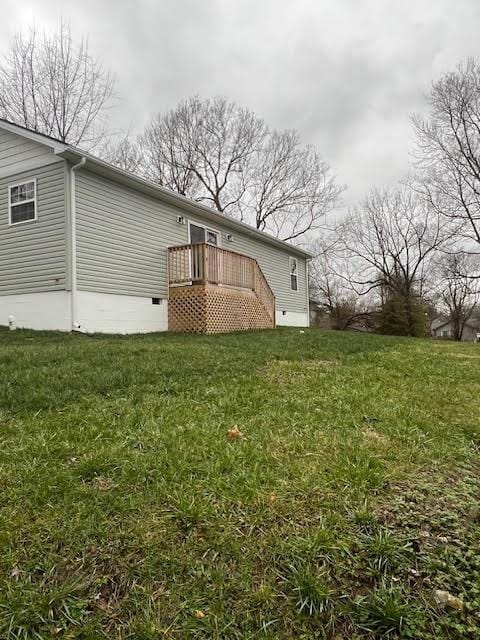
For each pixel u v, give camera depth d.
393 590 1.44
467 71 17.42
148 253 9.80
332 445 2.60
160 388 3.81
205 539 1.68
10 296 8.84
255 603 1.39
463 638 1.29
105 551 1.61
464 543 1.69
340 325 28.28
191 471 2.20
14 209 8.80
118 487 2.04
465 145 18.50
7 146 8.88
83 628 1.31
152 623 1.32
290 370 4.94
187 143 23.53
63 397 3.45
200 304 9.70
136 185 9.26
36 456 2.36
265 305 12.63
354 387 4.15
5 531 1.70
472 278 22.45
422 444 2.70
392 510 1.91
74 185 8.03
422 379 4.77
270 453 2.46
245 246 14.23
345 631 1.32
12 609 1.36
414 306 23.91
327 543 1.65
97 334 7.92
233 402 3.45
